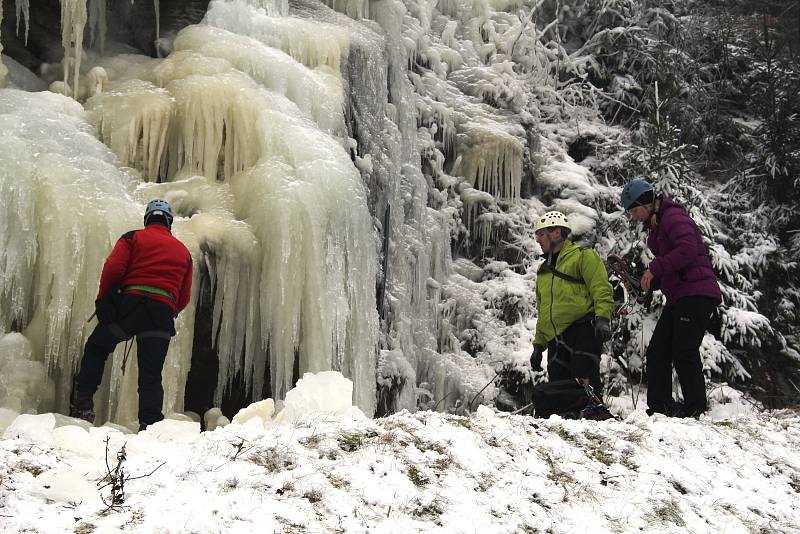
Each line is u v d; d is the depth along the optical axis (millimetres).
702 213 12781
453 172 12094
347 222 8047
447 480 3686
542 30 15516
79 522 2934
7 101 7270
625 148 13789
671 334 6574
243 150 8141
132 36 9445
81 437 3752
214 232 7402
